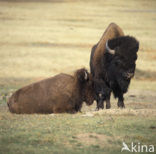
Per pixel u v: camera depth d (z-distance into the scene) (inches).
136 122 1537.9
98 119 1590.8
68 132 1393.9
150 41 6579.7
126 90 1996.8
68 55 5457.7
